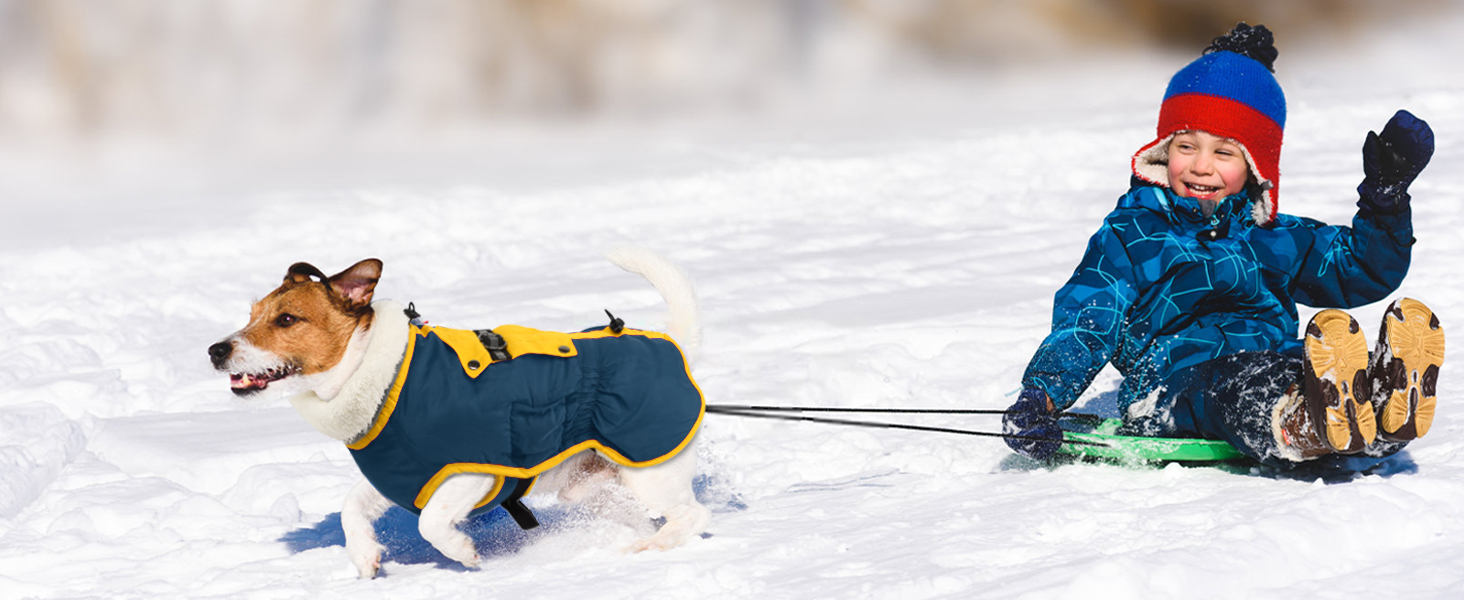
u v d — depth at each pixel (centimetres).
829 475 1183
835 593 796
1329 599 729
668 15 8738
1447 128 3659
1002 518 934
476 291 2183
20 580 970
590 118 7969
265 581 930
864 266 2211
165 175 5019
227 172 4956
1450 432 1095
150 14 8119
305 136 7394
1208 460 1051
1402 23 8494
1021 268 2142
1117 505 938
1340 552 808
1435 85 5053
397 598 869
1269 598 739
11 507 1168
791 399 1438
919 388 1460
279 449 1291
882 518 987
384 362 866
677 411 947
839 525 976
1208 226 1096
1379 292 1087
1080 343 1073
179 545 1037
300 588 892
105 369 1719
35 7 7931
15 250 2703
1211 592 748
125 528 1095
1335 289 1102
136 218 3209
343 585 898
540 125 7756
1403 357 889
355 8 8375
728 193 3244
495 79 8344
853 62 8612
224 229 2914
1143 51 8812
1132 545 834
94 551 1020
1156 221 1105
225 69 8088
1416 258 1959
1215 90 1059
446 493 880
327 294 861
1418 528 825
